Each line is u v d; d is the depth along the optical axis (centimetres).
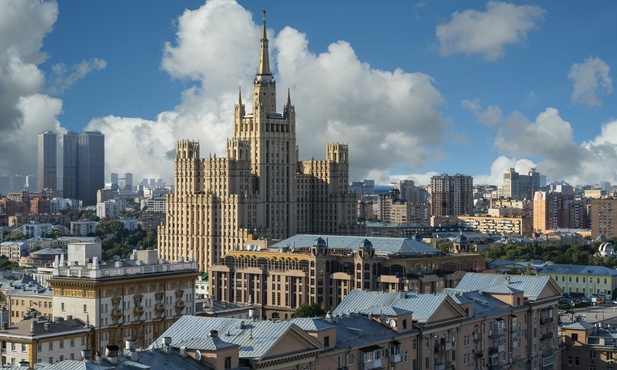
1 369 17800
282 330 18800
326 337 19750
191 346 17862
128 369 16475
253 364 17925
